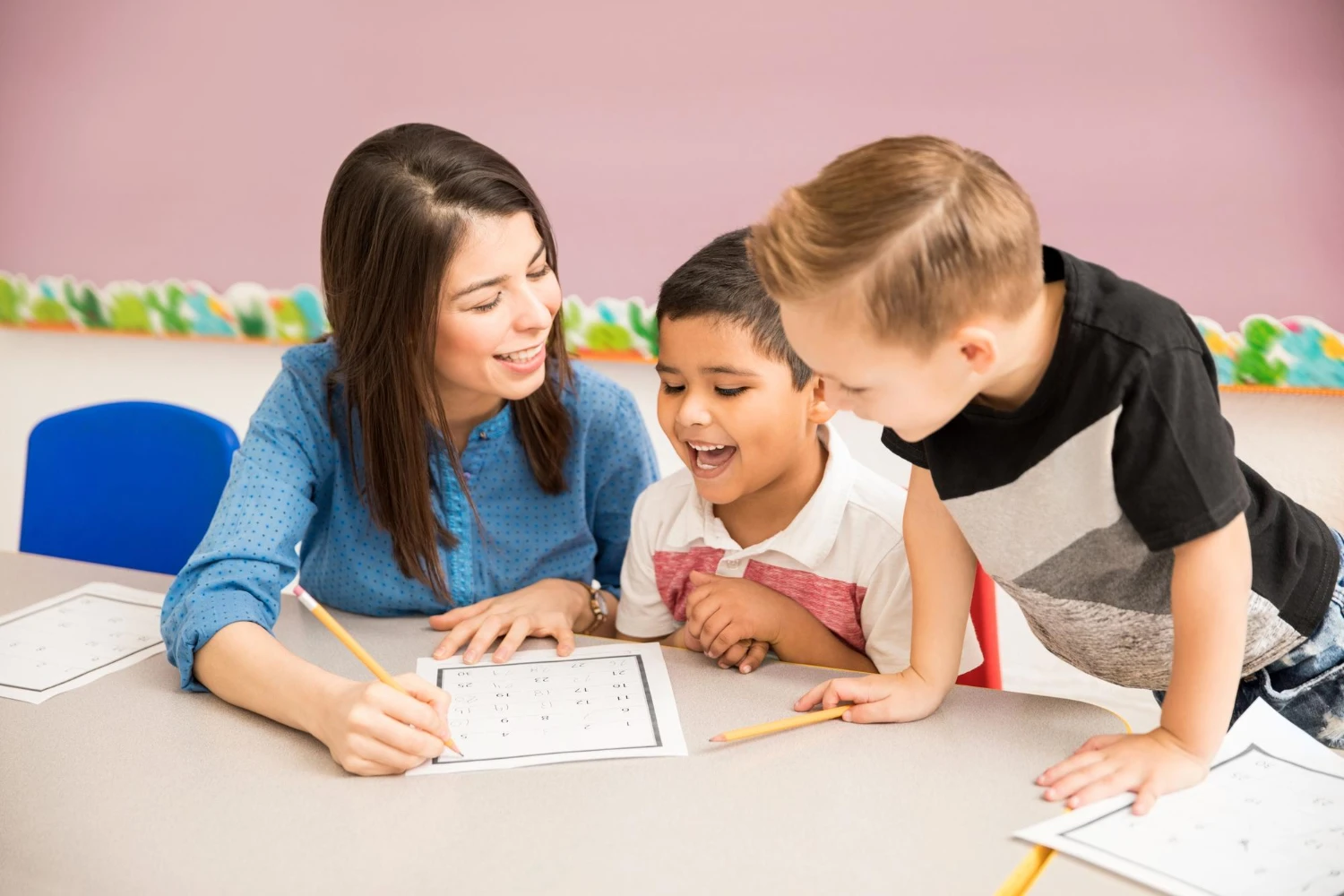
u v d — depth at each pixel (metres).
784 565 1.16
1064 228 1.75
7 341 2.60
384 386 1.07
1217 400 0.76
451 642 1.03
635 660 1.01
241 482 1.07
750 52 1.87
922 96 1.78
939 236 0.68
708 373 1.02
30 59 2.40
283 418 1.12
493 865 0.71
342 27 2.14
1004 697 0.92
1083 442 0.75
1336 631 0.96
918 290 0.68
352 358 1.07
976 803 0.76
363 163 1.03
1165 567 0.83
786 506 1.15
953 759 0.82
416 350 1.04
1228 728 0.84
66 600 1.16
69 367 2.55
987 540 0.86
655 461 1.36
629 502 1.34
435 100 2.10
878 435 1.94
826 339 0.72
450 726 0.89
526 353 1.06
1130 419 0.72
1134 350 0.72
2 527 2.67
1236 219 1.65
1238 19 1.60
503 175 1.03
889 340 0.70
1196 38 1.63
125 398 2.51
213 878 0.70
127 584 1.21
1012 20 1.71
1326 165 1.59
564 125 2.01
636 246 2.00
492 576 1.25
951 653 0.91
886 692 0.89
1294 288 1.64
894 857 0.71
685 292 1.01
